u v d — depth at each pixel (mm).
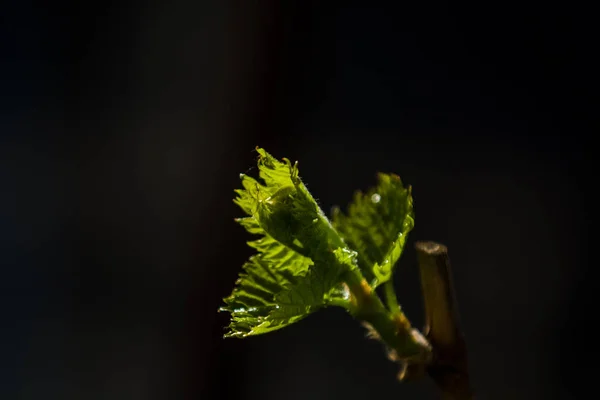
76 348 1216
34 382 1189
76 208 1327
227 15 1215
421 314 1193
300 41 1252
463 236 1254
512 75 1337
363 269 484
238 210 1115
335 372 1169
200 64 1262
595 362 1135
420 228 1266
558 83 1315
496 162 1299
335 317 1225
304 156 1283
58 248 1309
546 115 1312
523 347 1164
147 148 1304
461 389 466
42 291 1281
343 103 1325
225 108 1203
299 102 1272
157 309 1217
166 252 1254
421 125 1326
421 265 467
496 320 1188
